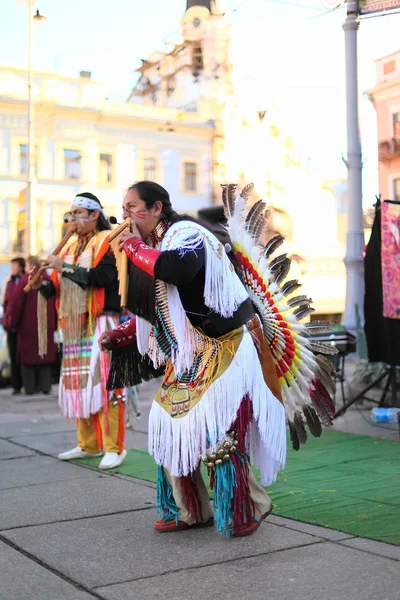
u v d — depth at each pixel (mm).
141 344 3416
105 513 3846
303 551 3104
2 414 8078
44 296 5273
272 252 3654
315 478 4500
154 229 3332
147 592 2705
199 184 32469
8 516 3811
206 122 32219
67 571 2965
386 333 6273
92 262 5027
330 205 33156
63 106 30516
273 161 32219
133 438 6215
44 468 5047
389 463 4906
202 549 3199
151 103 32656
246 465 3311
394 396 6582
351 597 2584
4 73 29766
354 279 10406
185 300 3217
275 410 3320
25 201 27500
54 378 10461
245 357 3211
